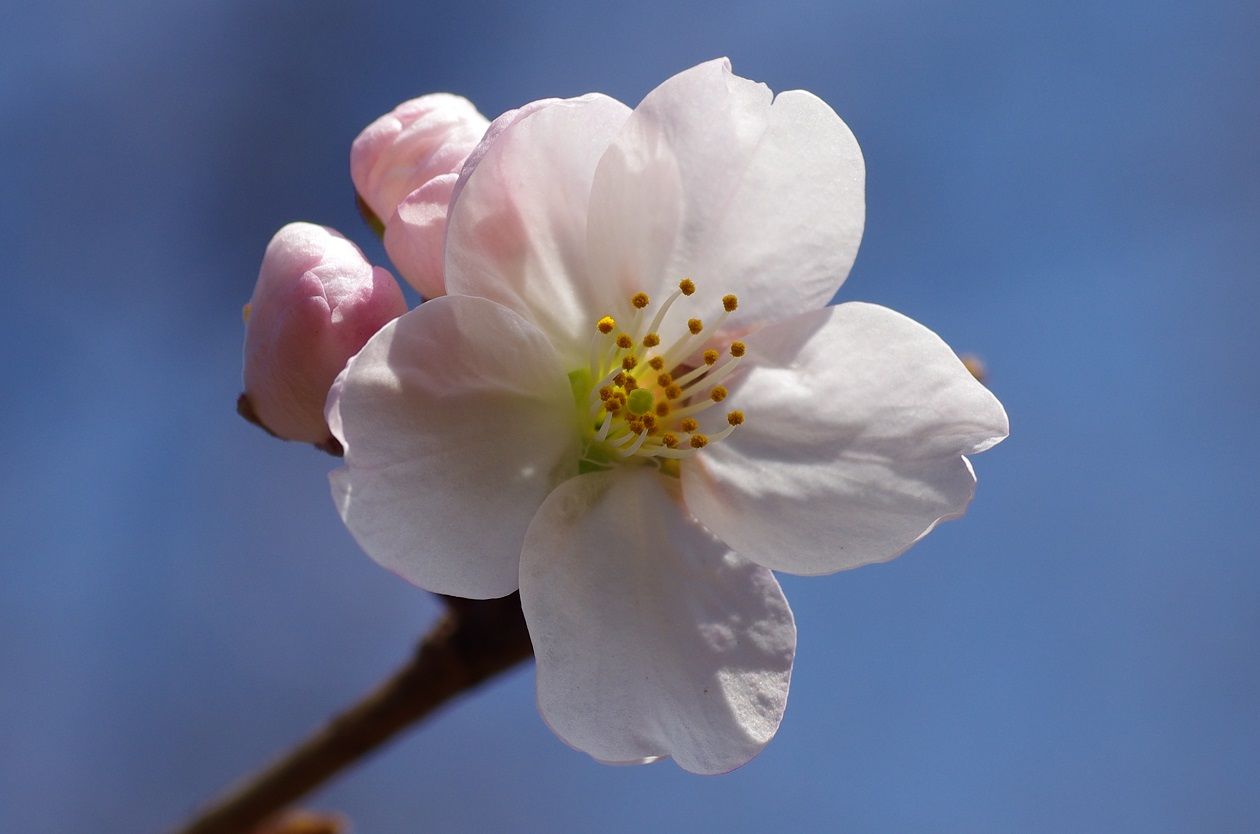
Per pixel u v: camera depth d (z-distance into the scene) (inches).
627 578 8.4
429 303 8.3
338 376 8.2
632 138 8.4
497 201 8.4
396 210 8.4
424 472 8.2
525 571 8.3
